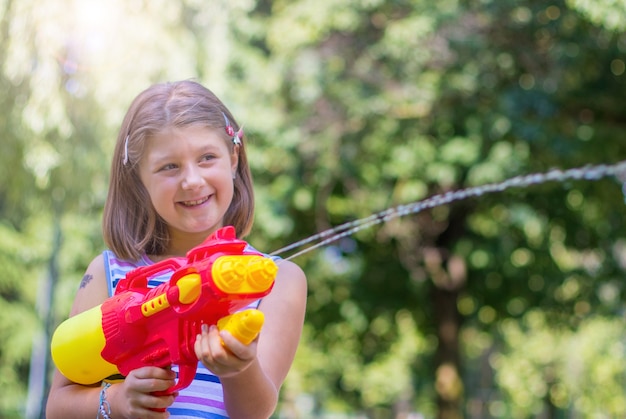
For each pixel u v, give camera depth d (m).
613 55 9.73
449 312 12.98
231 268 1.78
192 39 8.04
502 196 11.82
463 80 10.20
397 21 10.41
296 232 11.88
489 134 10.33
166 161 2.20
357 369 16.61
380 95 10.48
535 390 19.98
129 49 7.60
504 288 12.91
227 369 1.78
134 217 2.38
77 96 7.58
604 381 19.36
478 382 23.36
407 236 12.74
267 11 10.92
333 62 10.54
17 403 17.44
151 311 1.91
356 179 11.23
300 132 10.70
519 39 10.09
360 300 12.79
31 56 7.38
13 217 10.33
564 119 10.34
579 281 12.66
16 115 7.59
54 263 10.55
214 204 2.23
